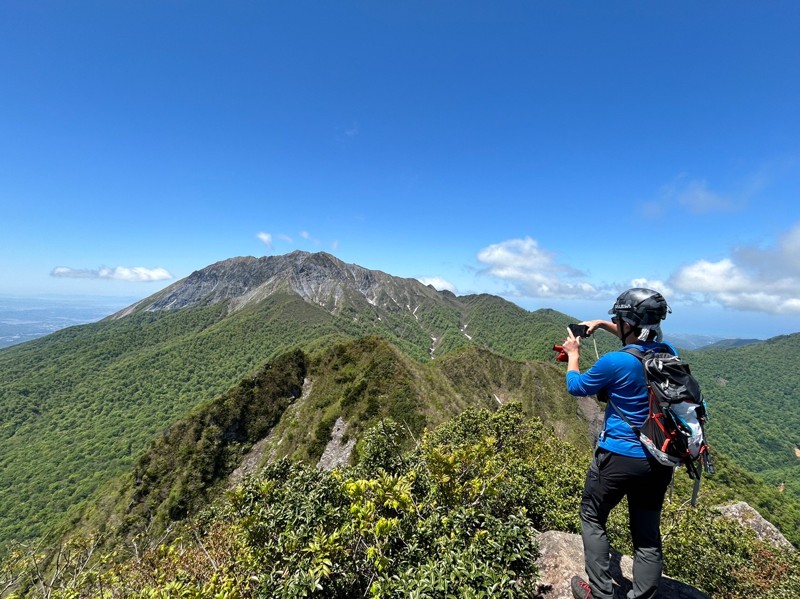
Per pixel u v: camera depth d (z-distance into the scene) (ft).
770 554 53.16
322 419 232.12
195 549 32.17
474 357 420.77
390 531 16.37
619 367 13.01
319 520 19.38
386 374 246.47
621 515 42.34
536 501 34.88
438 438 75.87
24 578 31.09
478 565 15.46
